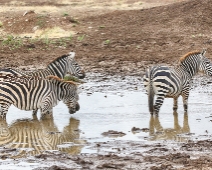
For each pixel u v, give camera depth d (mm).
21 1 82438
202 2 63188
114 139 23500
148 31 57438
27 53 49625
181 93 28828
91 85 36656
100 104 30859
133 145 22328
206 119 27328
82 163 19578
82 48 51656
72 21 62156
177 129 25312
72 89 28219
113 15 66875
